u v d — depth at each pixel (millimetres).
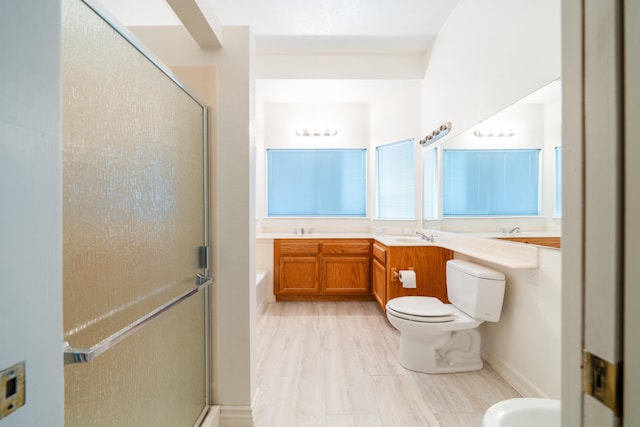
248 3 2275
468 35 2145
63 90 647
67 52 654
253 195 1514
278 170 3758
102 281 758
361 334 2436
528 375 1591
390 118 3438
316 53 3023
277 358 2043
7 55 326
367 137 3725
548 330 1449
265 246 3281
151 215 976
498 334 1865
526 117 1574
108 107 782
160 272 1024
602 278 351
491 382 1752
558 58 1373
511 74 1683
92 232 726
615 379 333
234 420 1394
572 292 398
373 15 2436
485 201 1930
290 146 3732
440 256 2520
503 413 925
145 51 932
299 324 2648
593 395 362
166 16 1978
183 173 1188
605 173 346
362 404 1557
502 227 1770
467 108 2160
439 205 2621
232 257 1413
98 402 742
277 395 1634
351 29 2625
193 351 1273
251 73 1471
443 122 2559
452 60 2383
